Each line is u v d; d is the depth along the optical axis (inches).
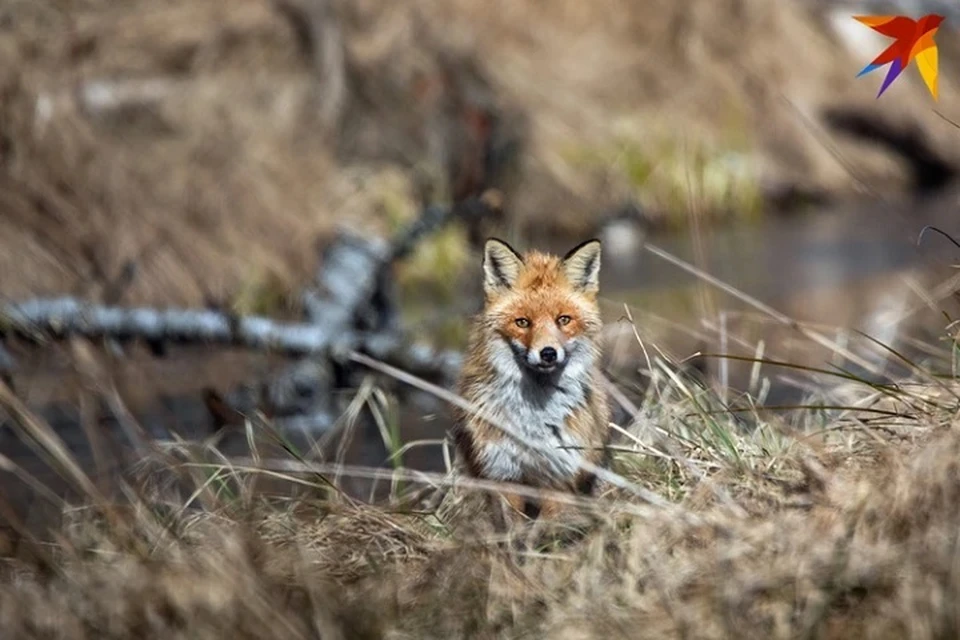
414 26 1322.6
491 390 432.5
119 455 483.5
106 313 693.9
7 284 794.2
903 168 1731.1
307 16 1190.9
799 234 1321.4
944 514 309.0
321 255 904.9
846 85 1820.9
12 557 365.1
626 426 490.9
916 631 277.0
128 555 344.5
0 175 858.1
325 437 540.7
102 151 928.9
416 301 968.3
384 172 1151.0
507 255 438.6
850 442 402.9
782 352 708.7
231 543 337.7
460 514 413.4
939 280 678.5
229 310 799.7
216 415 620.4
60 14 1023.0
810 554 303.7
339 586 335.3
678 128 1504.7
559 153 1337.4
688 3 1734.7
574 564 343.6
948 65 2000.5
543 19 1609.3
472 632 308.2
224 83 1102.4
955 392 396.2
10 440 616.4
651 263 1143.6
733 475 382.3
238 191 979.9
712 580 306.5
